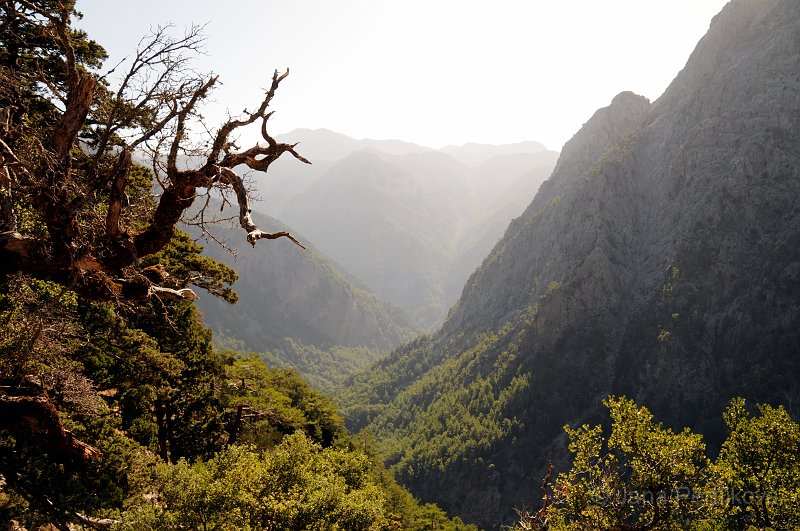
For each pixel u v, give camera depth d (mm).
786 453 17875
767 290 138250
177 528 12336
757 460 18438
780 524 17234
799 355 124188
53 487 13094
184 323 24906
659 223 187250
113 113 7836
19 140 8359
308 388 71188
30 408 10539
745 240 153875
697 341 141625
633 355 153000
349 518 14961
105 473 14016
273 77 7906
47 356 11953
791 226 149125
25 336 11070
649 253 181875
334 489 14797
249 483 13742
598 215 199125
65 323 12820
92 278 8609
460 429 163750
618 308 169500
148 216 8648
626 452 15828
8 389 10773
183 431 26516
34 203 7895
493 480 142375
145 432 22312
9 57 12500
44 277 8312
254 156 8281
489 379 180250
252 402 36969
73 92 7699
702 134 184250
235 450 14414
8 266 8023
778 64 179250
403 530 44094
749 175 162750
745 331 136125
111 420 16094
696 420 129500
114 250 8297
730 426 19500
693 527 16812
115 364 18844
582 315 170875
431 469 152125
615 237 191625
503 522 136000
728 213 161000
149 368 19531
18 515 12688
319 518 14109
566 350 167125
